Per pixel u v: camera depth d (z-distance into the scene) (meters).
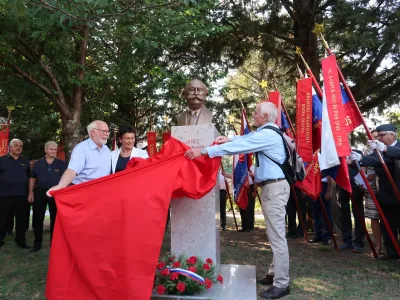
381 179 5.28
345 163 4.40
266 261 5.58
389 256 5.48
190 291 3.70
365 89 9.66
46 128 9.65
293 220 7.68
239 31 9.59
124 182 3.45
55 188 3.63
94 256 3.31
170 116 10.43
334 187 8.09
